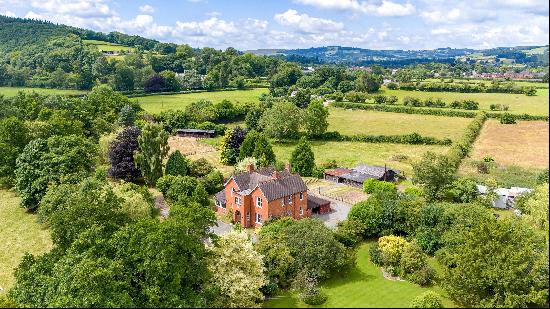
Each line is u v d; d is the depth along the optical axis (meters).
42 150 83.62
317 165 114.31
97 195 55.25
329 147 137.12
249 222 75.56
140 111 167.00
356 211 68.56
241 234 52.94
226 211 79.50
